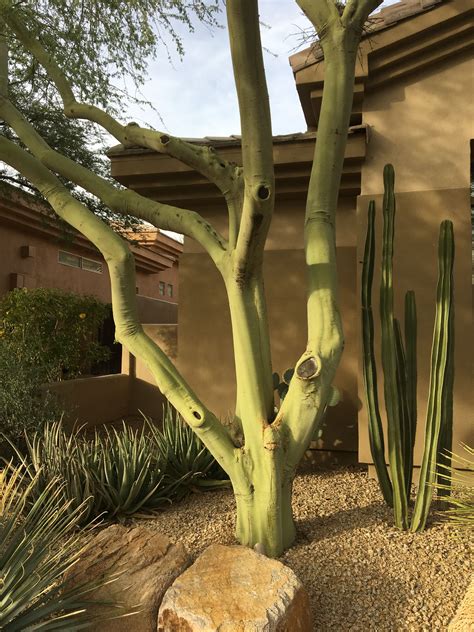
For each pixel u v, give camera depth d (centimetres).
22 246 1256
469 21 516
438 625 275
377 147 550
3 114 486
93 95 563
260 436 347
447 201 531
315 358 344
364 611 289
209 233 391
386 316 389
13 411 614
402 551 340
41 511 342
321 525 386
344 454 599
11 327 896
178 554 319
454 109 537
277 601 265
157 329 871
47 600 261
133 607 276
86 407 828
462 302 522
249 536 351
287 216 631
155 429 569
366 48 528
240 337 359
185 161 394
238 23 282
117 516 440
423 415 524
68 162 442
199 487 496
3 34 534
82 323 950
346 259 604
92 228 389
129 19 523
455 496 397
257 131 295
